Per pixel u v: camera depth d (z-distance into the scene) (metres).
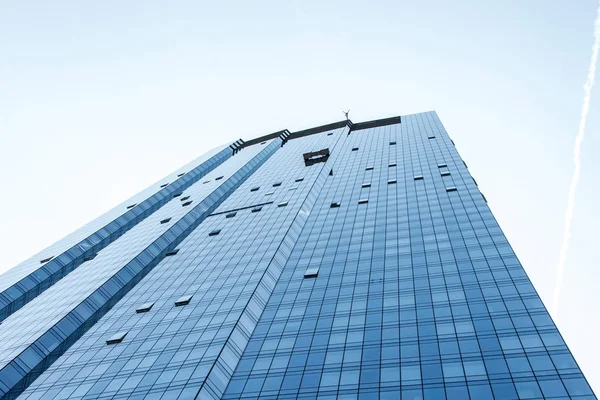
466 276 50.53
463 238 59.06
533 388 34.09
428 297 48.38
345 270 58.50
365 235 67.19
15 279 89.44
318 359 43.03
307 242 69.81
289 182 98.44
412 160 97.81
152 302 60.25
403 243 61.59
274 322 51.09
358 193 85.50
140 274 79.62
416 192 78.75
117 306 61.88
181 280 64.50
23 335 63.81
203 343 46.97
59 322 63.72
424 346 41.16
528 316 41.91
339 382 39.44
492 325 41.72
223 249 71.19
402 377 38.22
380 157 105.56
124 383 44.44
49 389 46.94
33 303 77.88
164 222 98.44
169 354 46.97
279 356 44.97
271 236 70.19
